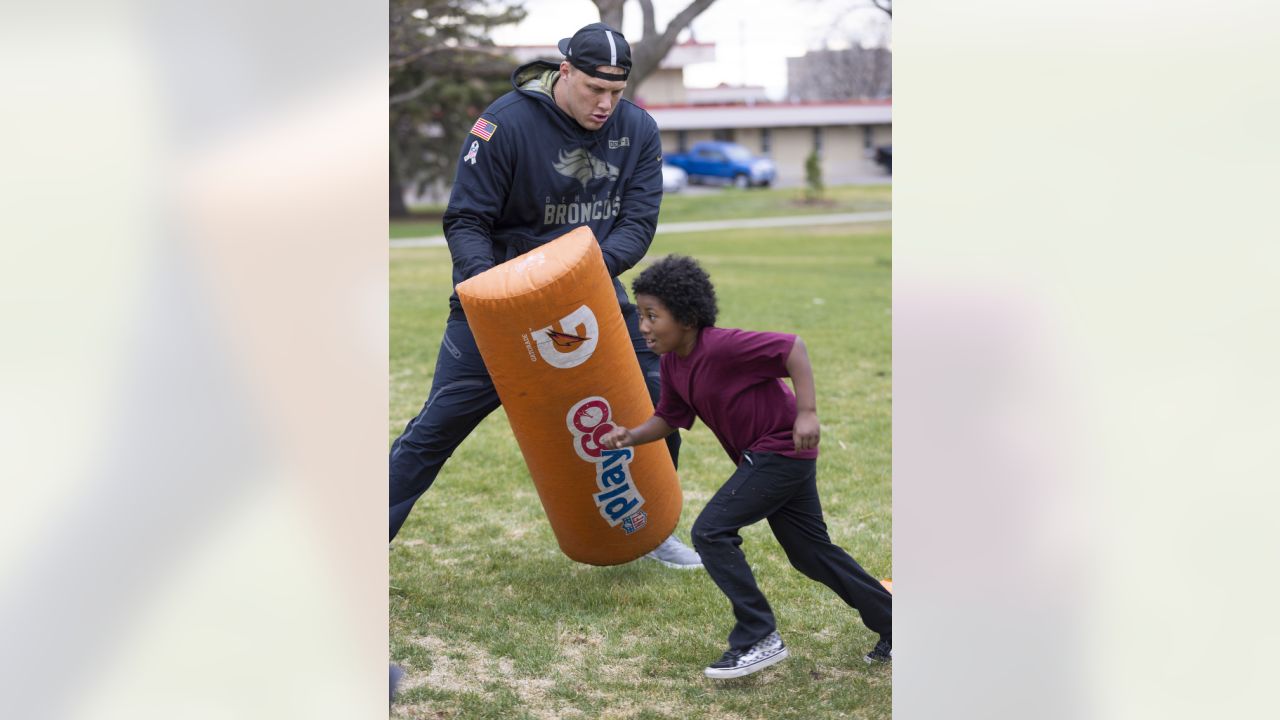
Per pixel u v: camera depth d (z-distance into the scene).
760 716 2.86
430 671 3.10
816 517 3.06
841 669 3.10
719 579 2.96
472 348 3.33
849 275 12.30
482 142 3.30
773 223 20.81
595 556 3.48
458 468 4.93
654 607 3.50
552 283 3.00
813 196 26.22
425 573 3.77
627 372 3.21
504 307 3.00
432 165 24.55
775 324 8.64
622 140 3.45
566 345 3.07
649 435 3.12
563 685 3.03
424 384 6.52
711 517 2.96
